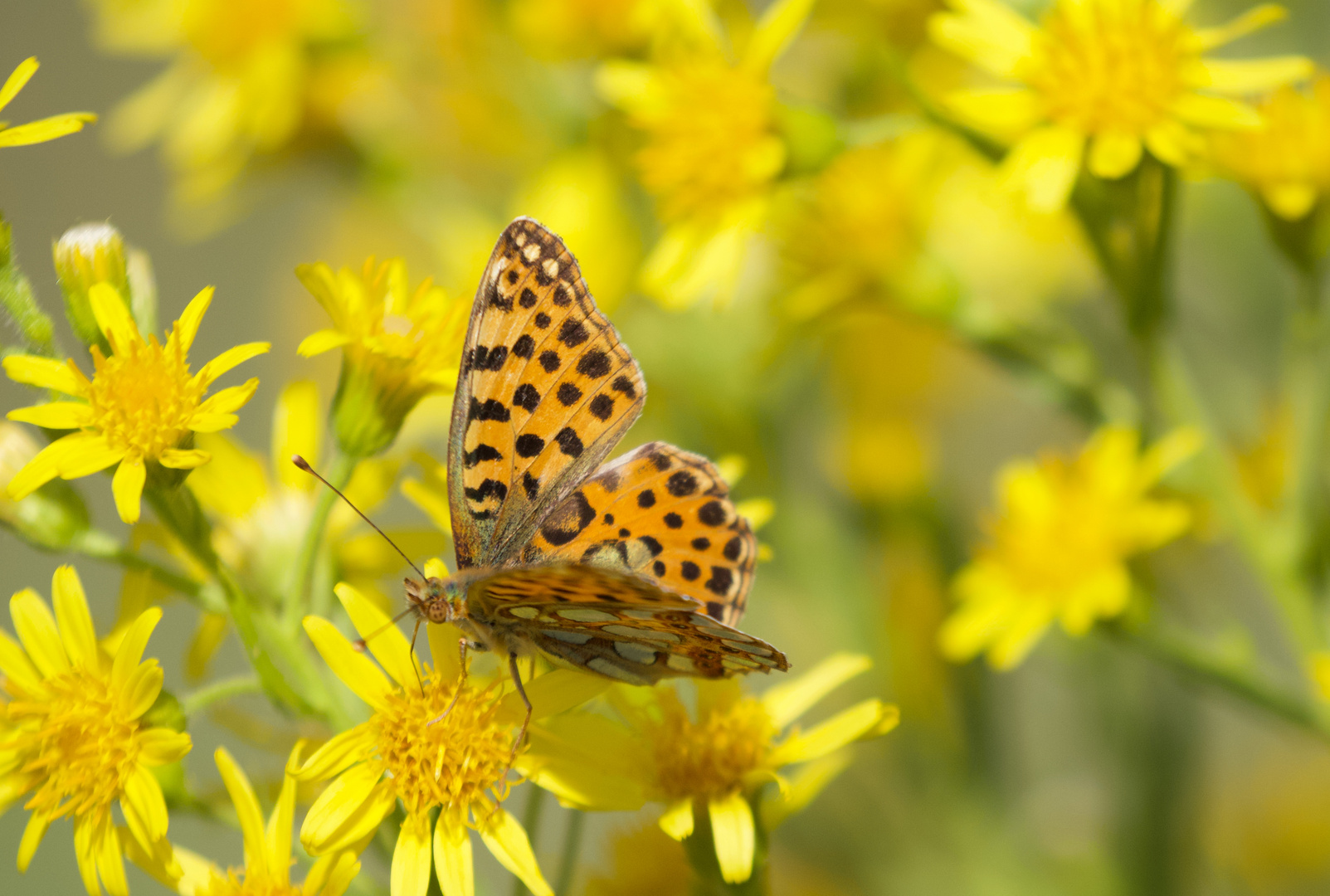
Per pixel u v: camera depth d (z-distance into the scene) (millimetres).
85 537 343
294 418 358
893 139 399
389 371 347
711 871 345
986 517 391
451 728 339
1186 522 380
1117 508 380
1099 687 399
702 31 392
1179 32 368
